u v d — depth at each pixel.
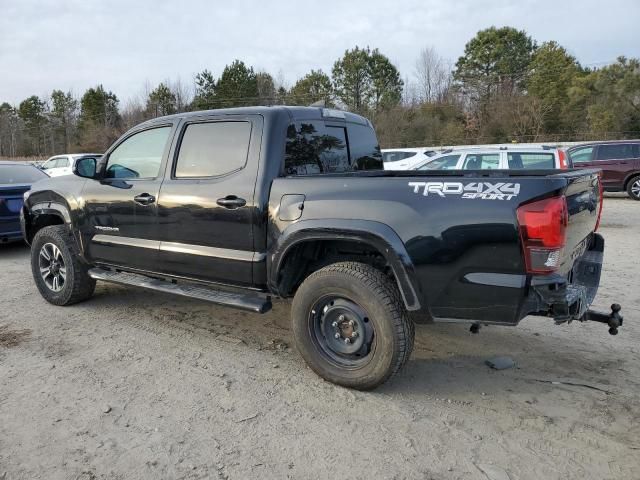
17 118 72.31
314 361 3.71
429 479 2.69
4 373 3.88
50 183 5.46
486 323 3.18
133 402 3.46
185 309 5.37
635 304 5.41
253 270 3.88
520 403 3.44
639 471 2.74
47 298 5.52
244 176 3.89
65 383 3.72
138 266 4.66
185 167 4.29
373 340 3.46
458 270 3.14
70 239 5.27
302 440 3.03
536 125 39.91
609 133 33.47
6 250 8.88
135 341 4.51
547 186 2.92
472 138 42.06
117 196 4.68
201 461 2.83
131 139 4.70
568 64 40.59
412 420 3.24
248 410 3.36
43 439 3.03
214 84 56.56
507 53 47.81
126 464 2.81
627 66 32.69
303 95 53.09
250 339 4.57
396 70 51.16
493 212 3.02
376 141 5.31
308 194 3.61
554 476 2.71
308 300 3.65
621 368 3.94
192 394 3.56
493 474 2.72
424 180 3.26
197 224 4.13
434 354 4.23
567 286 3.00
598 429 3.13
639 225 10.77
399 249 3.26
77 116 68.38
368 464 2.81
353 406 3.41
